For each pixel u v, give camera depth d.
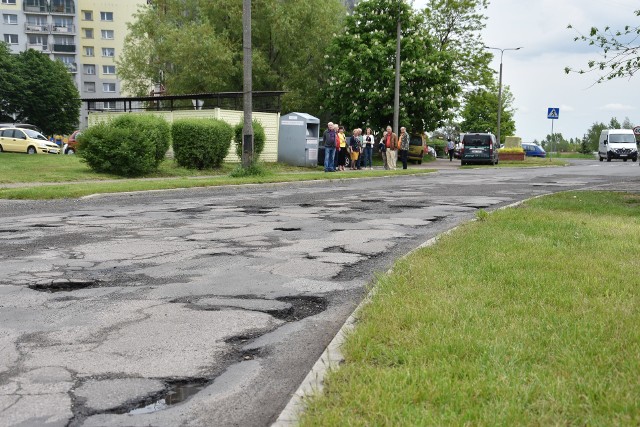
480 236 8.18
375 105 43.59
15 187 16.92
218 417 3.26
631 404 3.01
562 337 4.01
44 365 4.00
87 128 23.08
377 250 8.16
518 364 3.59
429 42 45.16
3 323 4.92
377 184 20.94
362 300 5.28
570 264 6.29
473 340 3.94
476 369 3.48
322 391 3.29
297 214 12.15
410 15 45.22
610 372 3.41
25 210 12.76
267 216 11.82
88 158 22.11
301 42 48.94
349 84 43.84
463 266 6.28
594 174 27.58
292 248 8.30
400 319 4.46
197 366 4.01
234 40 49.53
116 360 4.10
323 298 5.75
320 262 7.38
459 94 50.25
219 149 25.80
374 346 3.93
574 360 3.59
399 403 3.07
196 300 5.64
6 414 3.27
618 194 15.21
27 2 98.31
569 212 11.23
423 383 3.30
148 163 22.53
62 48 100.31
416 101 42.84
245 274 6.73
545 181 22.36
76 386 3.66
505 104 74.88
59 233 9.62
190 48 46.44
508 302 4.92
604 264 6.34
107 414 3.29
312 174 23.06
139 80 55.09
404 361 3.69
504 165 39.72
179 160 25.36
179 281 6.39
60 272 6.81
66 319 5.03
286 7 48.44
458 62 50.34
